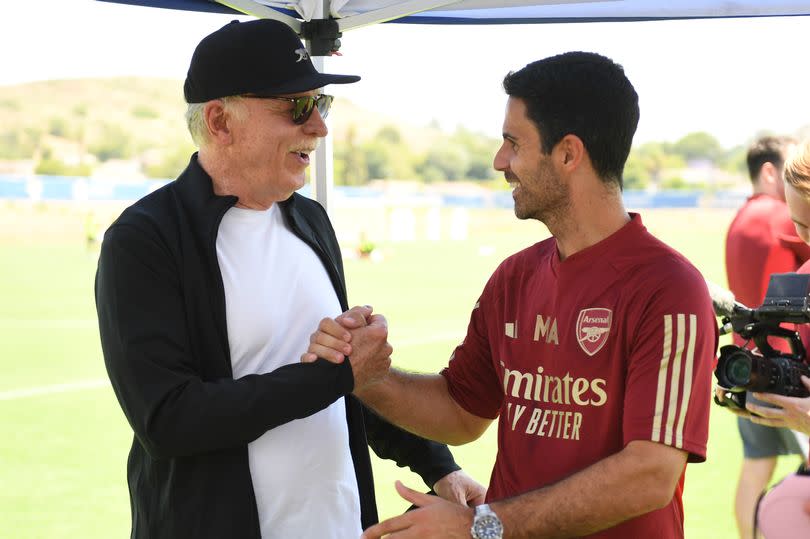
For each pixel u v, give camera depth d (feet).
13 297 53.52
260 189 6.95
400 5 9.04
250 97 6.72
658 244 5.95
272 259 7.07
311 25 9.35
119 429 23.68
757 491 12.62
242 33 6.73
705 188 188.34
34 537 15.28
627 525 5.89
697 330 5.65
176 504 6.57
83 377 31.37
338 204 120.67
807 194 7.68
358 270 72.84
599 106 5.91
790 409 6.81
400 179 207.62
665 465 5.57
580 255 6.07
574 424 6.04
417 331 41.60
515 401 6.40
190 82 6.89
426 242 103.55
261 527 6.81
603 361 5.92
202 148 6.97
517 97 6.09
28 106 205.16
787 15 10.36
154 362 6.25
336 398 6.48
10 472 19.52
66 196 111.86
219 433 6.17
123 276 6.34
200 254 6.65
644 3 10.55
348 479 7.28
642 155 204.54
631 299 5.82
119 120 205.26
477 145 224.12
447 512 5.72
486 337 6.98
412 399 7.07
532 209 6.15
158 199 6.78
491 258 84.48
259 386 6.25
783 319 6.95
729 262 13.61
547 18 10.76
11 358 35.12
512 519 5.67
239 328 6.80
